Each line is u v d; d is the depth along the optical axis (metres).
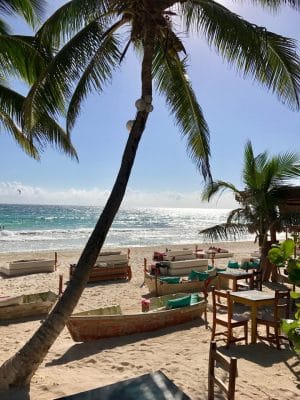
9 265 16.39
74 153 8.91
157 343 7.55
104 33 6.03
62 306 5.09
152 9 5.82
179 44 6.71
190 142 8.09
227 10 5.66
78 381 5.74
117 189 5.45
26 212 93.69
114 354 7.00
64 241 37.56
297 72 6.17
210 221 96.69
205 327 8.56
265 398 5.12
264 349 6.99
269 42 6.10
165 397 3.04
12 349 7.44
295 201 12.88
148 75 5.83
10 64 8.37
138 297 12.28
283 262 3.57
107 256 16.05
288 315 8.20
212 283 13.09
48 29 6.36
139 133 5.68
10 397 4.92
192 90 7.88
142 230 59.19
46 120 6.86
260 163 13.13
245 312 9.72
